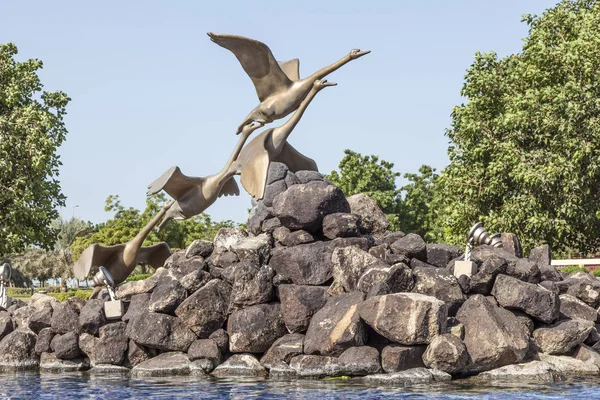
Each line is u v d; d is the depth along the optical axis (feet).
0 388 44.88
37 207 117.80
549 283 53.47
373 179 202.49
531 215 113.29
